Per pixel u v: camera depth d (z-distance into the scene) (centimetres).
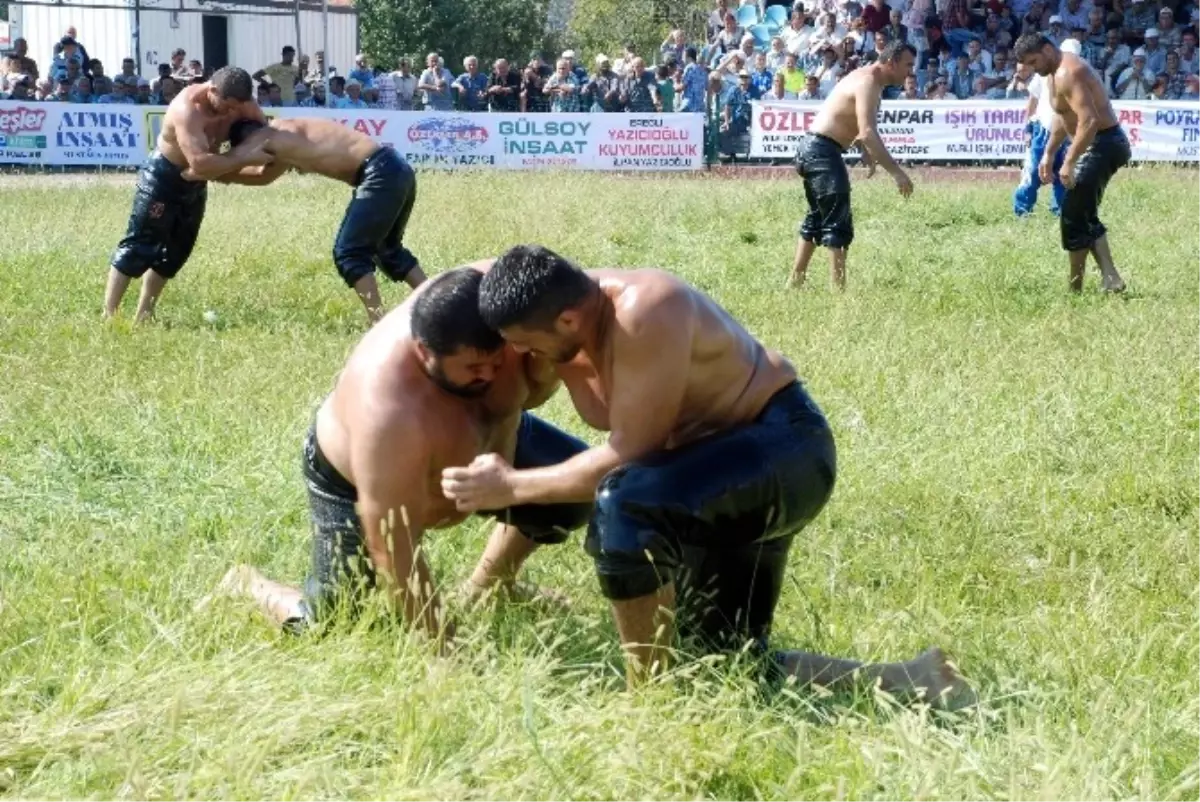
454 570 470
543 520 425
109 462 586
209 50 3092
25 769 331
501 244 1279
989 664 404
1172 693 388
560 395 680
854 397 704
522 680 361
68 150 2283
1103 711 352
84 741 333
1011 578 492
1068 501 571
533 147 2338
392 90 2530
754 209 1584
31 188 1875
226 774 316
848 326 893
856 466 597
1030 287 1112
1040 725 339
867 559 502
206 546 480
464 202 1595
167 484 565
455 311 377
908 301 1014
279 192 1839
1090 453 629
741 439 386
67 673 379
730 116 2381
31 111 2262
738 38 2647
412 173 930
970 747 341
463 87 2517
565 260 369
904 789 324
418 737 335
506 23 3772
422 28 3650
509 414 413
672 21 3975
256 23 3125
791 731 361
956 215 1566
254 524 511
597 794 321
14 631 408
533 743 323
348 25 3238
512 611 422
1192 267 1221
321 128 920
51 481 564
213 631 399
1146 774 322
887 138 2317
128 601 420
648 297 372
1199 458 623
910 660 395
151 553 479
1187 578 486
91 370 736
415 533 400
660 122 2336
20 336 852
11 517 526
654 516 372
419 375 395
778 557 412
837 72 2417
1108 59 2389
